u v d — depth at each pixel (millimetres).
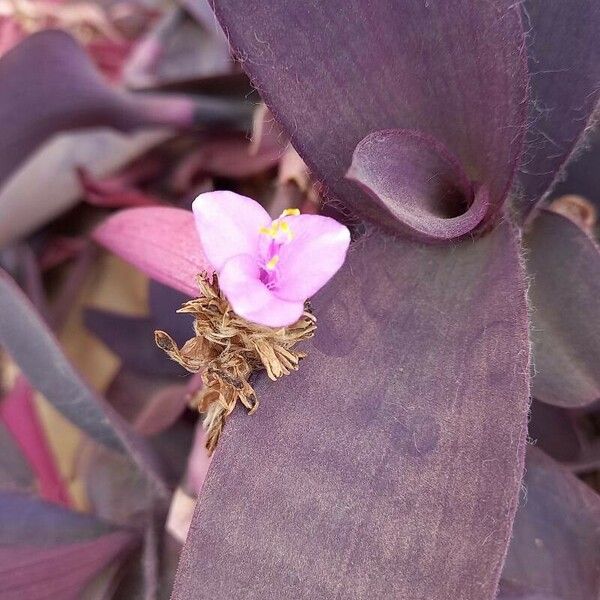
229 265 67
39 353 107
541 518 106
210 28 171
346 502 75
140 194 164
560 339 92
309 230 70
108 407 113
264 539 75
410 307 83
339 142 86
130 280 176
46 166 158
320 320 82
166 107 159
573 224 94
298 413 78
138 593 113
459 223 79
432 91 86
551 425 116
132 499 129
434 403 77
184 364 81
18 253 172
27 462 153
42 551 107
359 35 83
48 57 141
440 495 74
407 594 72
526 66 79
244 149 154
